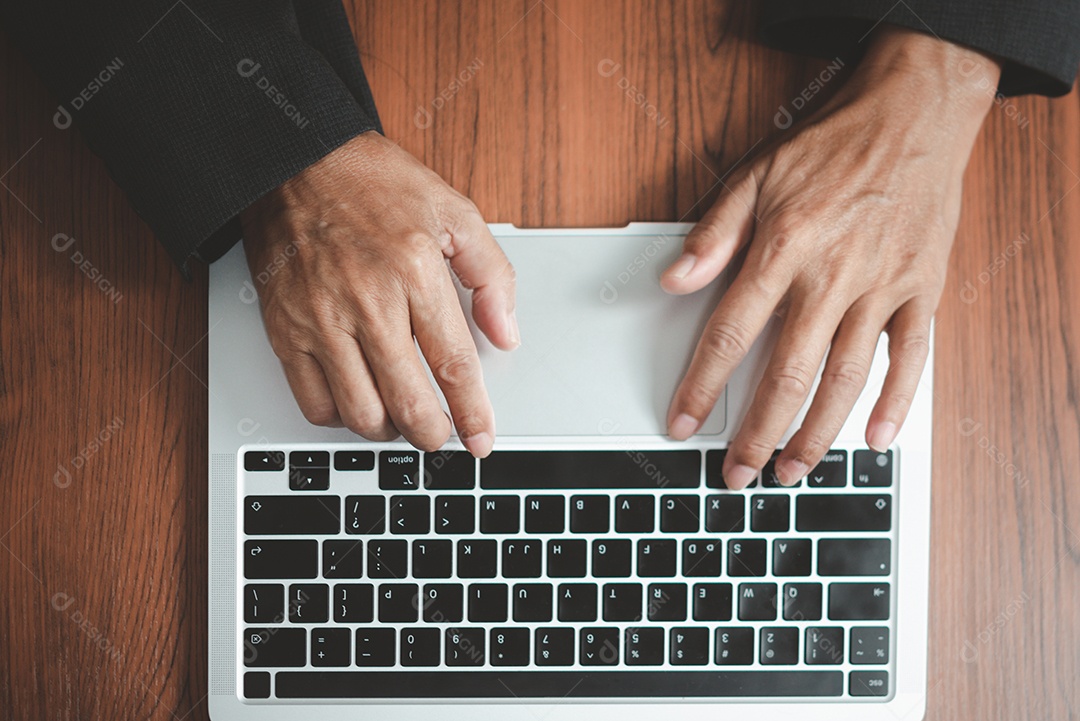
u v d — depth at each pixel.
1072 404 0.53
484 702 0.50
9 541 0.52
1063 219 0.54
